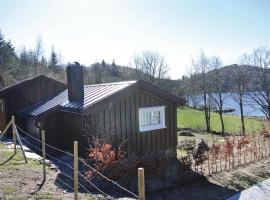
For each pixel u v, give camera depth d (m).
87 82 62.12
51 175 10.29
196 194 10.77
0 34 62.06
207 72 39.34
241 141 15.82
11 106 18.83
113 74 76.69
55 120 14.59
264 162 15.30
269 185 11.92
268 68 34.53
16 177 9.63
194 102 45.28
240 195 10.84
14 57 58.69
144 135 13.45
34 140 16.05
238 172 13.45
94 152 10.38
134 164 11.27
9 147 14.38
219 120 42.88
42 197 8.13
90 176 9.70
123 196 9.62
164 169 12.05
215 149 13.67
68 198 8.25
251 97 35.75
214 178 12.49
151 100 13.68
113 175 10.45
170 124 14.39
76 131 13.56
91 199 8.38
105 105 12.21
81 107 11.89
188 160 13.08
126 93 12.66
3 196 7.94
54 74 51.03
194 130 35.50
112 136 12.48
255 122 40.81
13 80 43.38
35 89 19.55
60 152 14.51
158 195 10.52
